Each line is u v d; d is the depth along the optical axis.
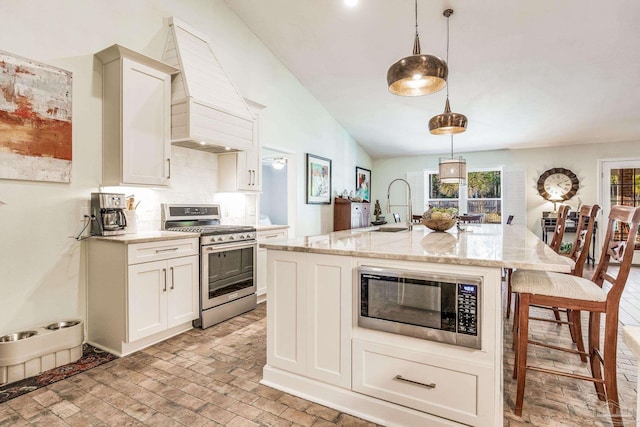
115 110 2.72
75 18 2.62
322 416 1.78
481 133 6.06
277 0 3.78
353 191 7.01
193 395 1.96
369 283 1.75
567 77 4.28
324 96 5.57
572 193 6.31
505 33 3.69
